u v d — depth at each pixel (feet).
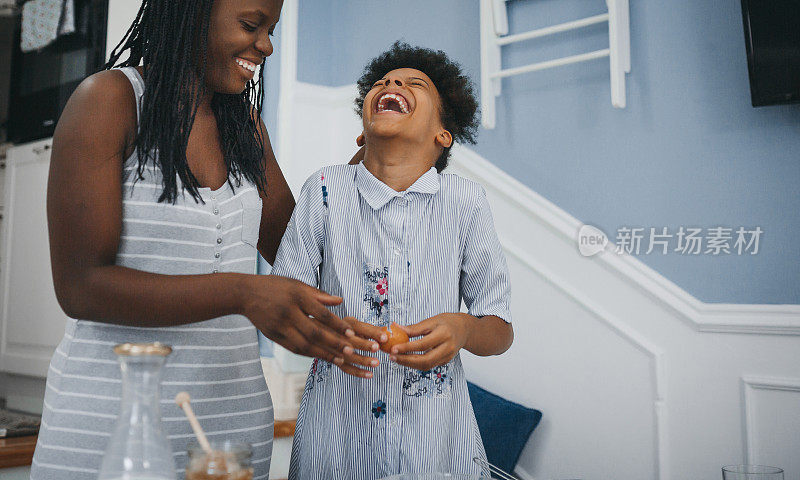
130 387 1.84
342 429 2.93
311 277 3.02
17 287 9.36
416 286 3.02
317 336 2.34
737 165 5.86
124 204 2.78
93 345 2.77
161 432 1.84
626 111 6.44
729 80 5.92
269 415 3.25
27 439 6.57
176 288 2.40
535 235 6.92
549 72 6.93
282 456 7.34
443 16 7.80
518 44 7.17
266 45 2.93
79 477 2.72
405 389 2.91
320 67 8.74
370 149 3.11
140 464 1.76
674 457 5.97
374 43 8.42
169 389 2.83
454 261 3.07
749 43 5.57
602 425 6.36
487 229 3.13
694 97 6.09
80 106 2.61
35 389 9.11
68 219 2.51
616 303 6.37
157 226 2.83
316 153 8.59
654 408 6.07
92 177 2.55
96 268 2.51
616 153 6.48
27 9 9.32
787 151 5.64
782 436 5.51
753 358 5.68
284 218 3.60
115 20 8.27
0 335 9.53
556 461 6.60
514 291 7.05
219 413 2.97
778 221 5.66
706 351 5.90
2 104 11.96
